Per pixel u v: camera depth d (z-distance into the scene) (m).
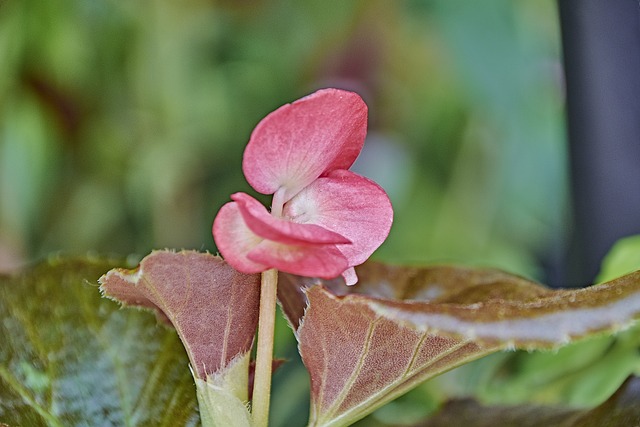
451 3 0.58
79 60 0.55
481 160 0.66
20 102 0.54
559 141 0.60
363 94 0.68
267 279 0.24
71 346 0.28
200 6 0.61
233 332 0.25
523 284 0.28
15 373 0.27
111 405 0.27
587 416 0.27
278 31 0.66
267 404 0.25
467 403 0.30
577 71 0.34
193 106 0.61
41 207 0.58
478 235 0.66
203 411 0.25
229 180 0.64
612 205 0.34
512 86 0.58
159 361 0.28
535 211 0.65
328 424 0.25
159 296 0.24
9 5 0.49
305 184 0.24
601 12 0.33
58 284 0.28
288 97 0.66
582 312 0.23
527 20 0.61
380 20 0.67
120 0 0.57
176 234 0.61
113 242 0.61
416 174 0.68
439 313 0.23
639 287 0.23
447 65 0.67
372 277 0.28
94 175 0.60
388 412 0.36
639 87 0.33
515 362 0.37
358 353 0.24
